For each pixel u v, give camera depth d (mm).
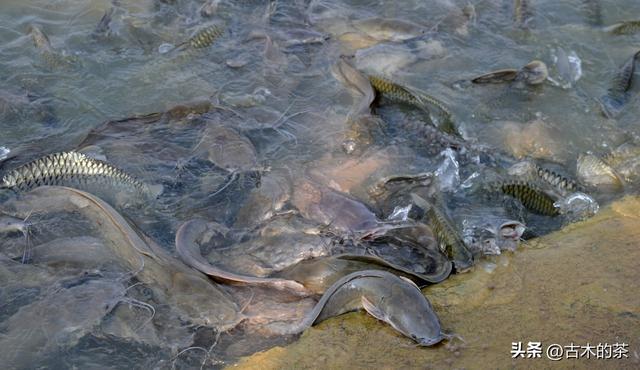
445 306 2621
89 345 2561
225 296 2625
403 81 3221
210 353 2562
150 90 3160
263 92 3164
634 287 2645
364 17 3471
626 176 2949
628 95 3172
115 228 2715
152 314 2602
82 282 2654
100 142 2979
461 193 2904
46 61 3227
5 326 2572
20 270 2668
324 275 2662
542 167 2961
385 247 2756
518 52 3326
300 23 3432
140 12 3438
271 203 2840
